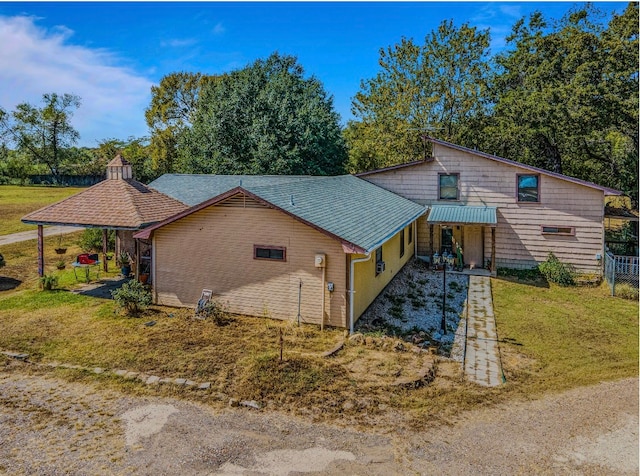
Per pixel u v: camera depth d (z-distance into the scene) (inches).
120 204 592.7
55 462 244.1
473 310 541.3
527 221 744.3
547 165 1175.0
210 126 1243.8
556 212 726.5
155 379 340.2
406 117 1327.5
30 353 390.0
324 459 246.7
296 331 435.5
